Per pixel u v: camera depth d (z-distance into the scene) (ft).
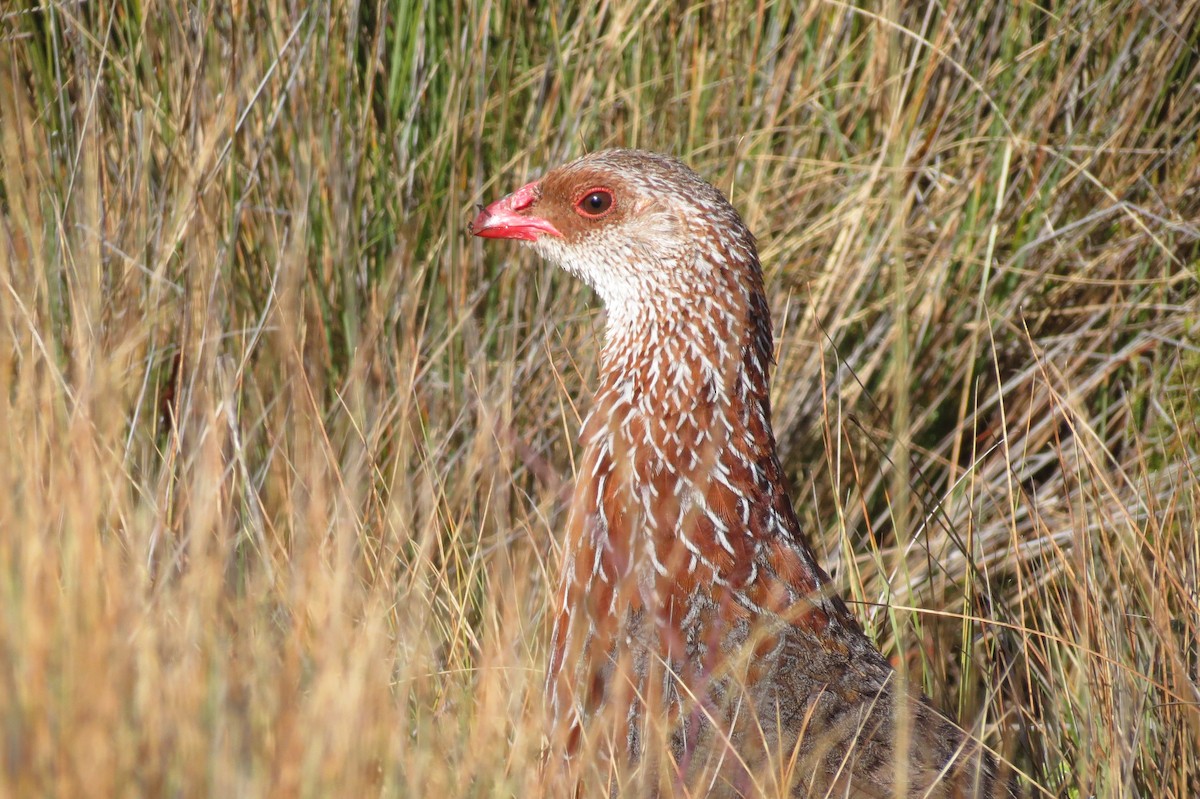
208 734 27.53
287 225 58.08
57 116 59.36
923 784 35.29
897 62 65.87
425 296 61.16
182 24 57.67
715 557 40.09
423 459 50.70
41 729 25.66
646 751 35.68
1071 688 48.01
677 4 71.15
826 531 62.13
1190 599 45.78
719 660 38.27
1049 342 69.31
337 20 60.80
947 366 68.23
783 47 72.54
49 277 48.70
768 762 34.78
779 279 66.85
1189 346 64.03
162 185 55.16
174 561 36.32
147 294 50.98
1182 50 75.61
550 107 65.82
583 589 40.83
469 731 33.71
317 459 36.37
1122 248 71.72
